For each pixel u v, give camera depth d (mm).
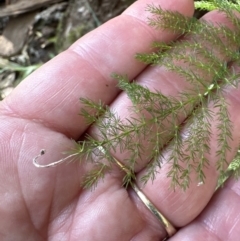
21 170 73
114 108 78
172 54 78
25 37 162
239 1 86
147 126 73
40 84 78
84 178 75
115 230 75
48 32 158
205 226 76
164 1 79
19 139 75
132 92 71
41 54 157
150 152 74
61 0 160
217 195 78
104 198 75
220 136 69
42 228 75
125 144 70
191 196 74
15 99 78
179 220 76
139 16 79
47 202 74
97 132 79
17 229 73
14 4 166
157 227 77
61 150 75
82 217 75
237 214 75
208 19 80
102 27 80
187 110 75
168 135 72
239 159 79
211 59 75
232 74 74
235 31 79
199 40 79
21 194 73
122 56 78
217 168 69
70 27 153
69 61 79
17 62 161
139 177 76
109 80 79
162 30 79
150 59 76
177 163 70
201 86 76
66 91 77
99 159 70
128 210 76
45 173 73
